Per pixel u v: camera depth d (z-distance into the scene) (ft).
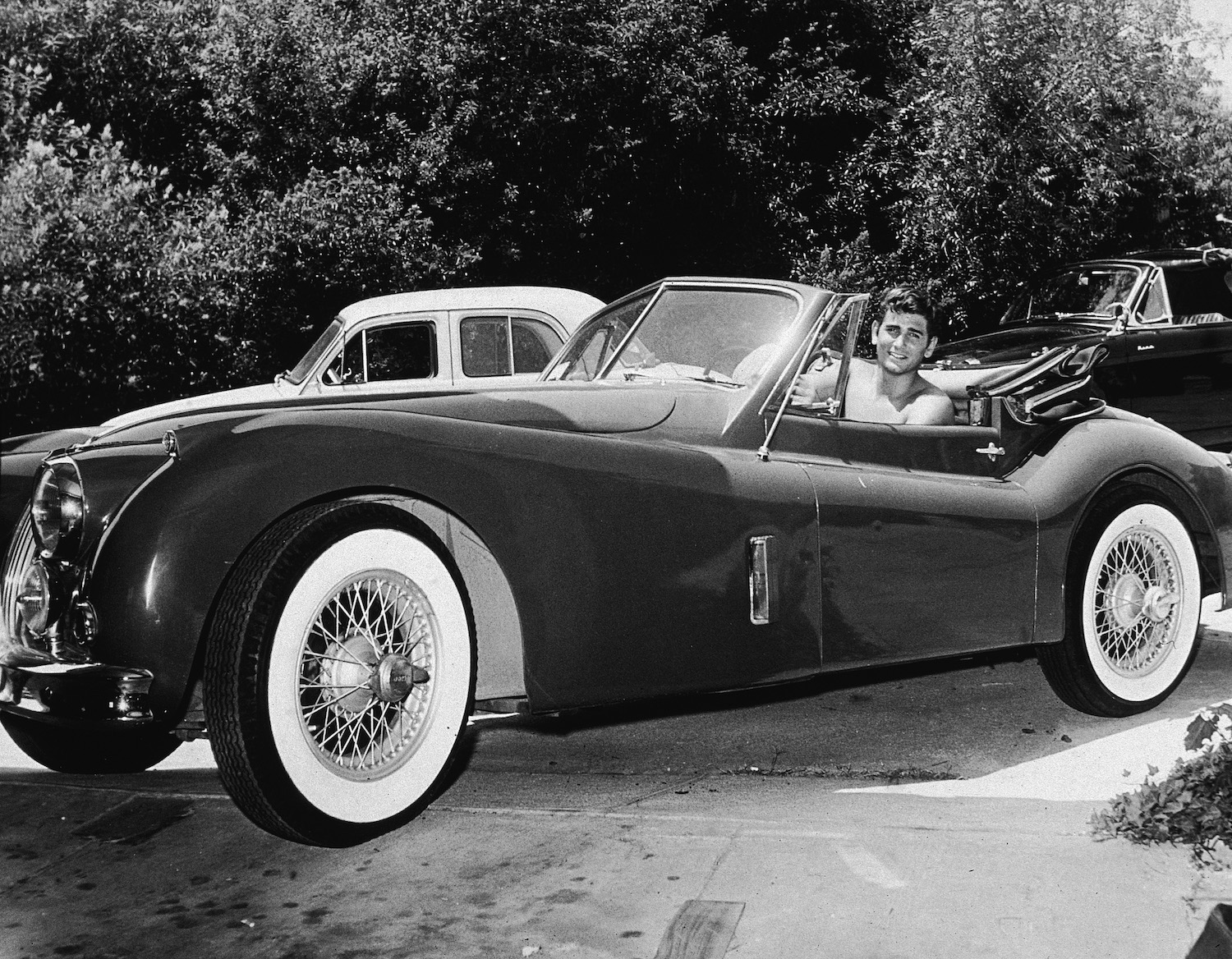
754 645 12.42
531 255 46.11
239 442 10.30
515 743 14.75
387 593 10.77
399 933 9.10
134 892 10.02
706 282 14.76
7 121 36.50
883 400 15.10
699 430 12.85
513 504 11.15
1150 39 53.31
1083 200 50.37
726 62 47.06
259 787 9.90
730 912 9.05
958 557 13.62
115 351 36.88
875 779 13.11
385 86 40.22
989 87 47.37
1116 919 8.79
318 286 38.60
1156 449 15.30
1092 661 14.73
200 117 42.55
